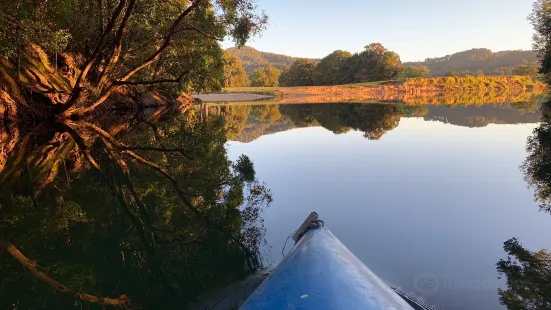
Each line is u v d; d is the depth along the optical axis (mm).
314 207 6852
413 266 4484
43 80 13086
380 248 5031
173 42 14992
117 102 20922
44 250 5238
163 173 9289
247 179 9039
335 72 116750
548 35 31516
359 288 2111
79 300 4062
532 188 7961
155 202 7348
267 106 44812
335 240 3135
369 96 80875
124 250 5340
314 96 81938
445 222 6000
